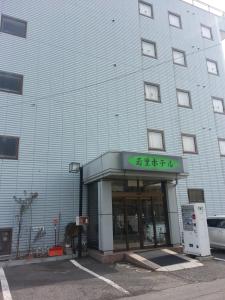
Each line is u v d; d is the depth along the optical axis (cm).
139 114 1512
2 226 1082
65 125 1307
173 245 1152
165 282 741
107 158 1038
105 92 1452
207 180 1617
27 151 1199
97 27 1543
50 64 1355
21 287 714
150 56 1673
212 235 1185
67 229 1152
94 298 629
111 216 1077
